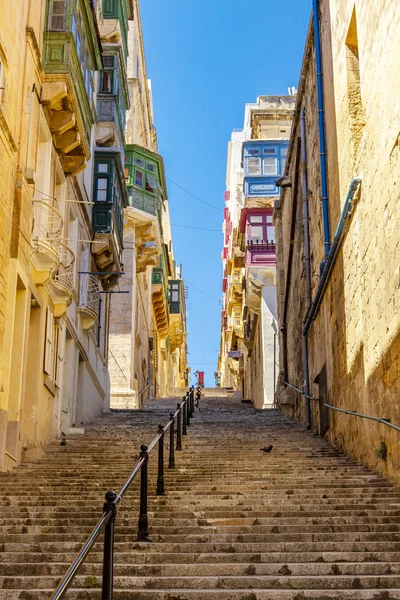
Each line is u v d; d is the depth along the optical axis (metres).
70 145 15.52
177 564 6.12
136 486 9.37
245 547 6.60
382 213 9.74
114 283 24.47
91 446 13.68
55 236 14.73
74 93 14.58
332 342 13.85
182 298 66.38
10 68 11.69
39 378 13.71
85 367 20.05
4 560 6.41
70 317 17.77
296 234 20.02
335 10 13.52
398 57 8.80
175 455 12.01
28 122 12.69
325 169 14.82
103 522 4.32
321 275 14.77
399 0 8.74
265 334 28.53
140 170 31.72
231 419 18.98
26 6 12.78
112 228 21.66
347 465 11.01
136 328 32.41
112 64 24.09
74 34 14.85
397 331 8.99
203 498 8.56
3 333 11.23
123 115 26.08
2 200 11.27
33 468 11.07
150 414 22.55
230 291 51.25
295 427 16.98
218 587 5.75
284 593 5.45
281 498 8.55
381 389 9.88
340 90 13.03
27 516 7.84
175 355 72.56
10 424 11.48
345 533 6.94
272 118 35.44
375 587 5.68
